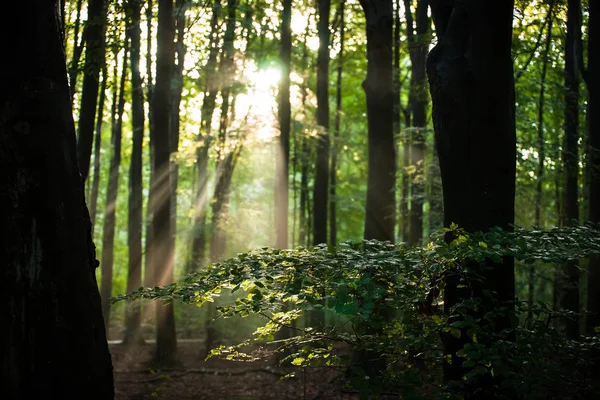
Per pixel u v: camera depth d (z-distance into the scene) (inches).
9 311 153.6
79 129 430.3
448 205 213.2
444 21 224.4
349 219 1091.3
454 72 210.7
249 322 635.5
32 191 158.6
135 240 718.5
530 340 182.1
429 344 198.7
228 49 682.2
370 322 182.7
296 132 660.7
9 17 159.9
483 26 207.2
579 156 465.4
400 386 181.6
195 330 746.2
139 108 716.7
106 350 173.5
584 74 384.8
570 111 502.3
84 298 165.5
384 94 428.1
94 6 394.0
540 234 195.0
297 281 177.8
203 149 695.1
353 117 926.4
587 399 188.2
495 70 207.6
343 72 903.7
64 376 158.2
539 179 527.8
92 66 390.0
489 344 195.6
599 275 351.6
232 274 191.0
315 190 634.8
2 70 159.9
